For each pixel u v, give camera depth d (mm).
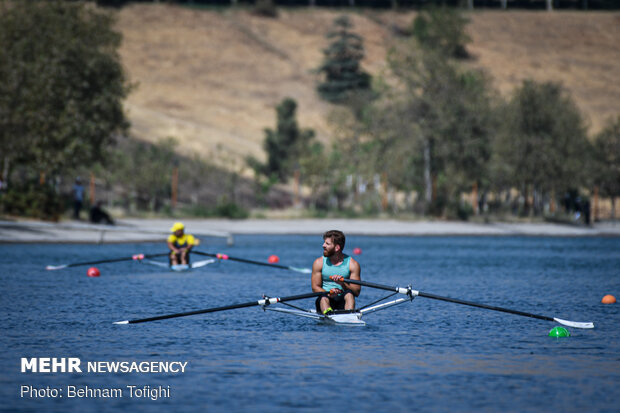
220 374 34594
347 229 174625
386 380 33531
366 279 78250
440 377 34094
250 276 81000
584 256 115125
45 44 159000
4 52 153000
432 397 30766
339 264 50250
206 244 134375
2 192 148625
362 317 52125
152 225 162250
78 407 29453
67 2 167500
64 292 64312
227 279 77375
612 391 31828
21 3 159875
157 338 43312
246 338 43594
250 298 61281
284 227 174750
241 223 179000
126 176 198375
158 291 65750
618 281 77500
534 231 183000
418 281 76375
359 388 32156
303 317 51688
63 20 165000
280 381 33281
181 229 89438
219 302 58625
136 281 74250
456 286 71938
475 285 72875
